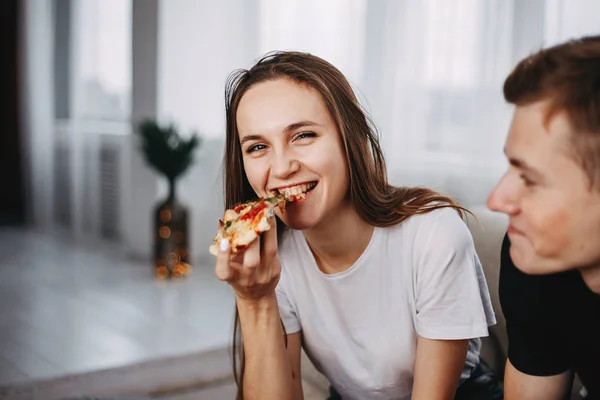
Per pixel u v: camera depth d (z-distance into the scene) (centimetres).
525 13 322
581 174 71
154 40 454
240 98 112
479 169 343
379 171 119
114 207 522
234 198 120
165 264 423
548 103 71
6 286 404
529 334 97
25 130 638
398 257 116
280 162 106
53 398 242
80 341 307
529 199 75
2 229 595
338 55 388
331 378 130
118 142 511
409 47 363
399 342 119
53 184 586
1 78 664
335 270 121
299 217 108
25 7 602
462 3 344
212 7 438
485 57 337
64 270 445
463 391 129
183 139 409
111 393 246
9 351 293
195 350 293
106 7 514
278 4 411
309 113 106
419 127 363
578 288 89
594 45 71
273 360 112
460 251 112
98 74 527
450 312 112
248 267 101
